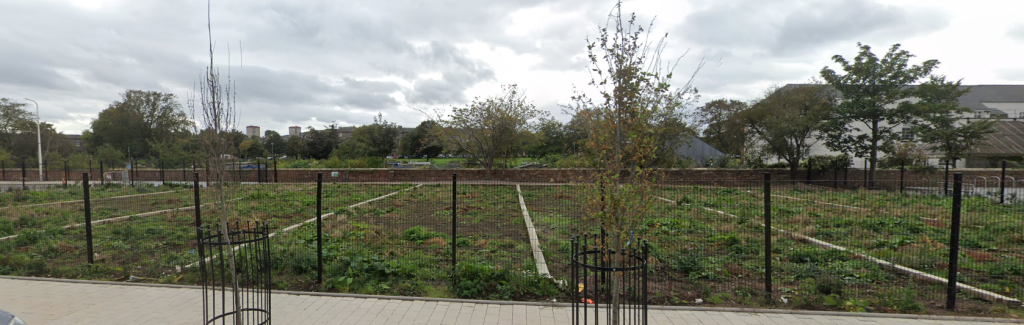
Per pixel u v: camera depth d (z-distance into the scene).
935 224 8.91
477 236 9.41
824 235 8.98
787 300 5.47
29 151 42.81
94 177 28.06
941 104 19.75
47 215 12.55
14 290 5.67
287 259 6.68
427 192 17.56
